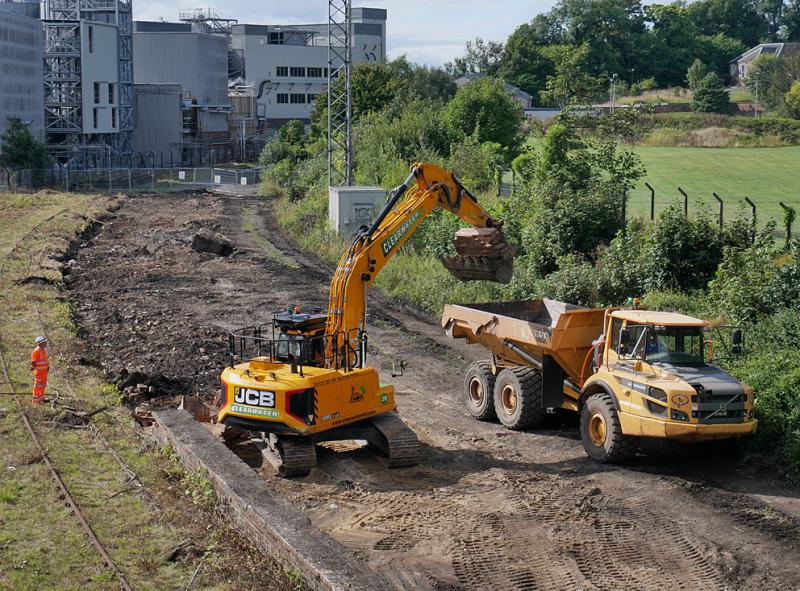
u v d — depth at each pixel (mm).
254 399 15305
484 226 18031
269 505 12328
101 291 33188
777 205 41469
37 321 26344
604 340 16188
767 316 20688
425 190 17094
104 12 91500
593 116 36656
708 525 13141
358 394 15734
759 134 80375
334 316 16031
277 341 16141
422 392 20922
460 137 57844
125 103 94625
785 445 15461
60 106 84562
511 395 18062
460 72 140875
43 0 92312
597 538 12680
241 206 65938
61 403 18484
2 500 13422
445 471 15602
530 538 12664
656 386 14711
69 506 13227
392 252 16594
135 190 75312
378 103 79375
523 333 17547
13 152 72000
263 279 36062
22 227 46031
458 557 12039
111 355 23766
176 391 20672
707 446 16438
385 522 13258
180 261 40281
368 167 53375
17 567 11227
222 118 117375
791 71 112562
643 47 145000
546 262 29750
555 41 147750
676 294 24812
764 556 12133
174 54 114125
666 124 88875
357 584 10023
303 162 75562
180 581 10969
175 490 13977
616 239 27656
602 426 15859
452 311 19797
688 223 26562
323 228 46469
